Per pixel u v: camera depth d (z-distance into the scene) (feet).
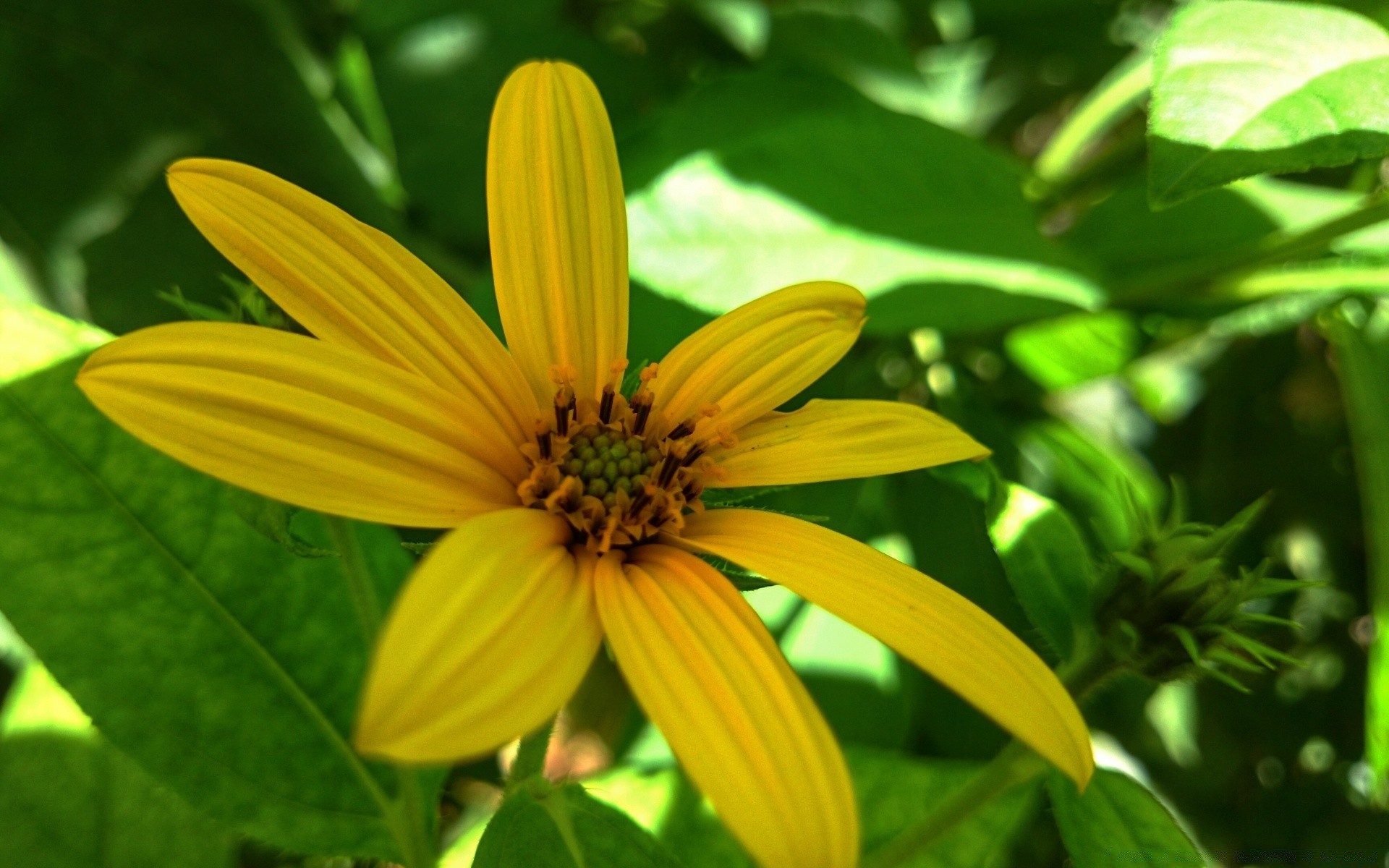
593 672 0.60
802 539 0.37
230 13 0.60
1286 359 0.79
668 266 0.52
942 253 0.53
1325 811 0.76
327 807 0.42
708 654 0.33
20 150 0.55
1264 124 0.39
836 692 0.56
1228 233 0.60
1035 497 0.43
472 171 0.66
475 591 0.30
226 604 0.42
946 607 0.35
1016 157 0.72
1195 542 0.39
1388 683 0.53
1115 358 0.68
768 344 0.41
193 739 0.41
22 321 0.41
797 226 0.53
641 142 0.57
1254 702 0.76
